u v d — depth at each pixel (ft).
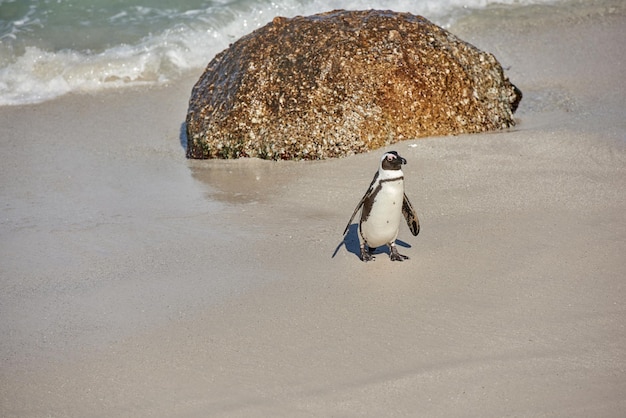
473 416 19.60
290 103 39.73
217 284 27.14
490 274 26.55
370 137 39.40
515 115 44.39
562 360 21.66
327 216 32.78
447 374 21.27
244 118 40.22
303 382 21.31
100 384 21.80
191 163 40.63
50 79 53.83
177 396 21.06
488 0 65.51
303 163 38.99
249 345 23.20
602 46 55.93
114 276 28.35
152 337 23.97
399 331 23.50
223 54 43.14
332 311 24.84
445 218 31.14
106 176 39.14
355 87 39.73
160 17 60.85
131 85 54.03
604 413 19.53
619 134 39.27
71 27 58.70
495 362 21.71
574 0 65.41
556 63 53.31
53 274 28.73
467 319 23.93
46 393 21.53
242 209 34.01
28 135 45.42
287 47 41.04
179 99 51.75
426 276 26.73
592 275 26.16
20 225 33.40
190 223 32.78
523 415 19.56
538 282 25.86
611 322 23.40
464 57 42.37
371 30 41.14
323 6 64.03
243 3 63.26
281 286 26.68
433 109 40.47
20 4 60.90
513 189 33.53
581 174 34.71
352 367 21.86
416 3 64.75
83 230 32.65
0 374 22.47
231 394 20.99
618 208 31.17
